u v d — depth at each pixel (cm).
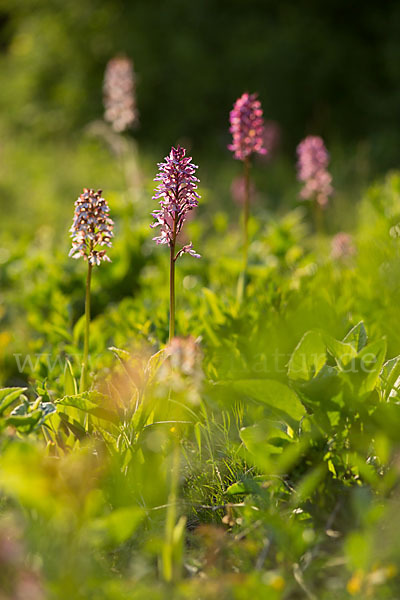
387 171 1273
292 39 1598
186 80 1642
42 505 209
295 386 262
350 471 262
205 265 536
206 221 961
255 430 259
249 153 421
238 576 215
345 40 1639
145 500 269
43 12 1789
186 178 283
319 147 573
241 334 392
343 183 1069
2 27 2117
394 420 260
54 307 484
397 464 255
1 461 225
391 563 220
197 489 281
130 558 239
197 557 241
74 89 1689
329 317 390
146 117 1673
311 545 233
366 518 220
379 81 1631
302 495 245
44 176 1199
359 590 207
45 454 256
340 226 874
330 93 1625
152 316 435
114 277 538
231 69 1623
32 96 1777
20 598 187
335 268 541
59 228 920
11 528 232
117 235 580
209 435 314
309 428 263
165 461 282
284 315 394
